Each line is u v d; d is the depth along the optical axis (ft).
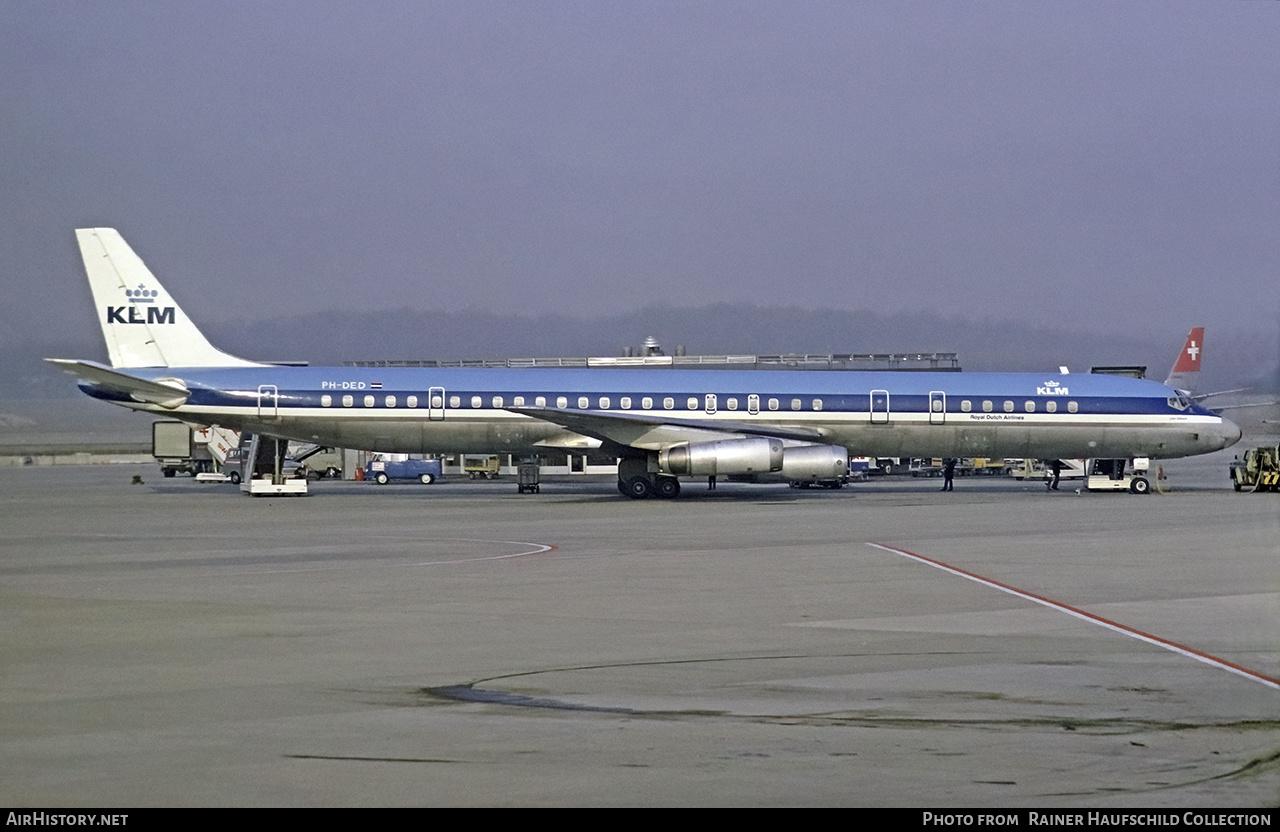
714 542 386.93
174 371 639.35
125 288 647.97
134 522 479.00
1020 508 556.51
